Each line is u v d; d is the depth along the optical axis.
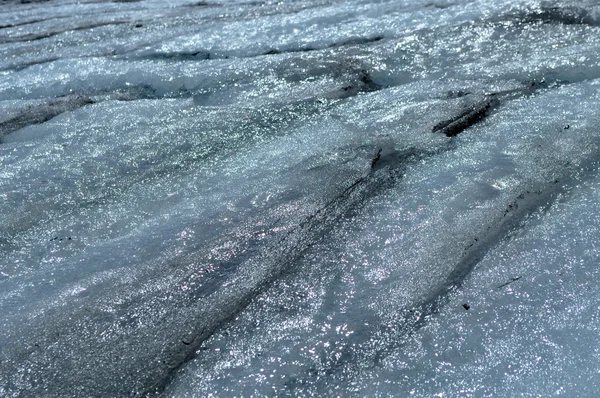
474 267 2.30
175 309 2.23
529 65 4.24
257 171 3.16
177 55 5.40
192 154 3.47
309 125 3.70
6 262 2.59
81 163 3.45
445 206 2.68
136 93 4.73
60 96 4.77
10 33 7.25
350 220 2.67
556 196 2.69
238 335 2.08
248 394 1.84
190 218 2.79
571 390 1.73
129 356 2.03
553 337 1.92
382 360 1.93
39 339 2.12
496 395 1.75
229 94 4.44
